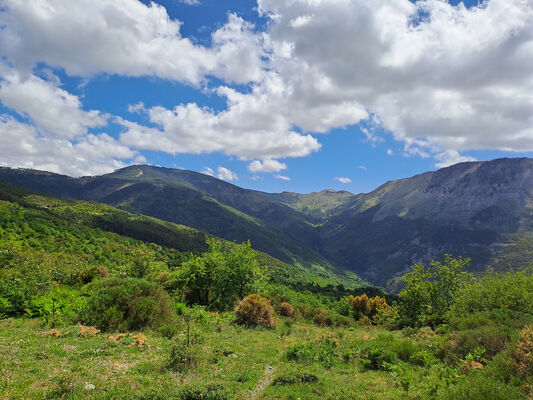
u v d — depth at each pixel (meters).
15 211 93.44
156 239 142.62
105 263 63.09
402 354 12.48
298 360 11.71
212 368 9.54
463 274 26.59
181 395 6.78
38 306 14.81
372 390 8.50
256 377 9.20
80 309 14.51
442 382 8.38
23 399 5.61
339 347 14.31
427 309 26.33
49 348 9.12
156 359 9.59
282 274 126.75
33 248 55.25
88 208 179.38
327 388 8.40
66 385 6.26
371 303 41.16
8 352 8.24
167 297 16.33
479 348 10.36
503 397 6.79
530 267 23.31
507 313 13.98
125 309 14.20
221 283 31.20
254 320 20.62
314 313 33.72
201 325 17.98
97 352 9.38
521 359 8.44
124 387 6.94
